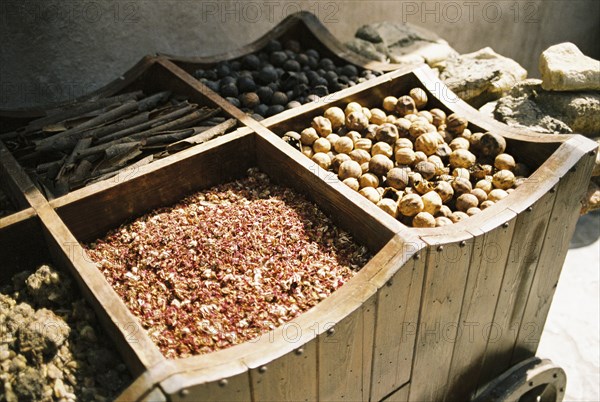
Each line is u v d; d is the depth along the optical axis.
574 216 1.98
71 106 2.31
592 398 2.57
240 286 1.62
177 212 1.89
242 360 1.29
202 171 1.97
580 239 3.38
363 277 1.49
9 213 1.95
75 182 1.89
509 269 1.86
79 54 2.72
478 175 2.03
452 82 2.69
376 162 1.97
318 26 2.81
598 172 2.69
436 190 1.92
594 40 4.82
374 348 1.59
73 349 1.49
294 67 2.59
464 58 2.95
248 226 1.81
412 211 1.81
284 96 2.41
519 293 2.01
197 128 2.14
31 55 2.58
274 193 1.99
